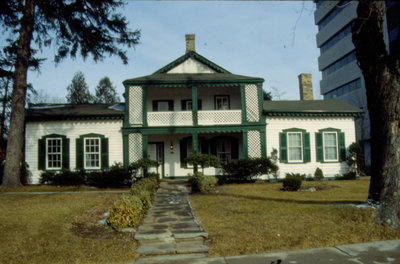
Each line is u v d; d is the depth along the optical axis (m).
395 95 7.09
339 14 32.12
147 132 17.27
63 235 6.62
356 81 30.17
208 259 5.43
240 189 13.65
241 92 18.03
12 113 14.83
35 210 8.79
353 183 15.39
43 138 16.94
